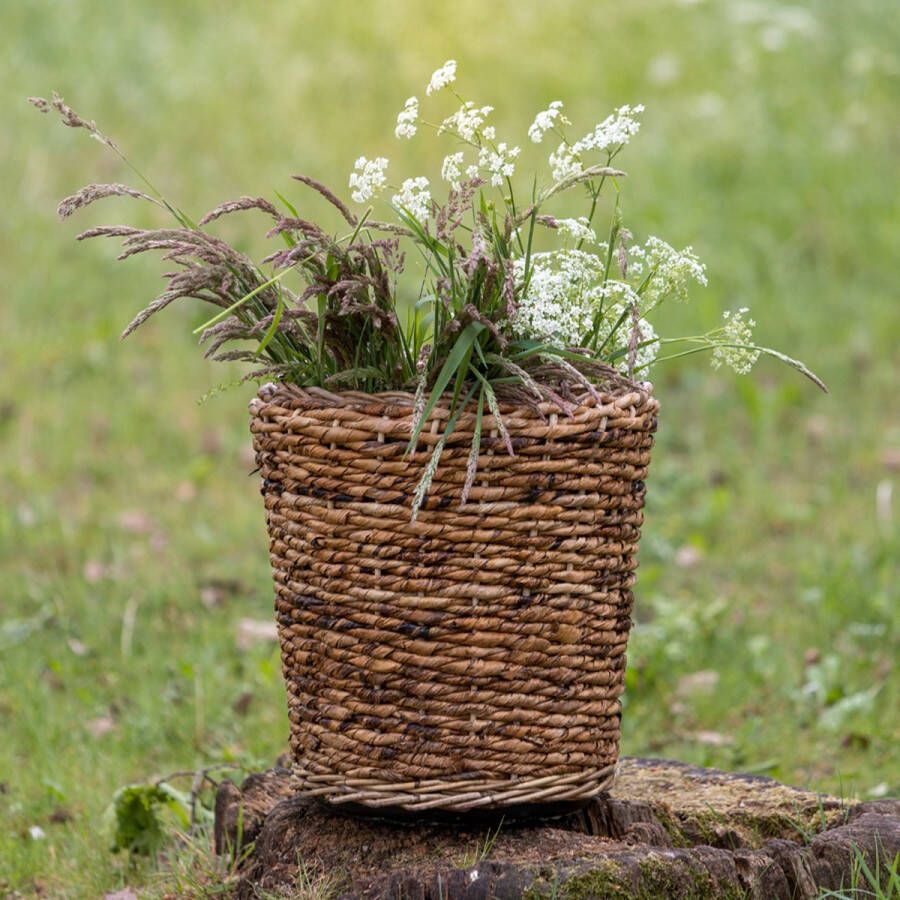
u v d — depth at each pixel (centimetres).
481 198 308
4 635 641
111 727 546
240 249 1108
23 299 1084
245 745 530
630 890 297
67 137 1262
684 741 548
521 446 295
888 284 1125
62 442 922
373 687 306
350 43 1470
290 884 323
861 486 869
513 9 1543
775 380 1012
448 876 299
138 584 713
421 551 298
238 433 944
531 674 305
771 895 309
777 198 1216
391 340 306
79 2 1485
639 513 319
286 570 315
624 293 327
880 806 361
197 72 1391
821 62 1462
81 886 412
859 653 620
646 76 1431
